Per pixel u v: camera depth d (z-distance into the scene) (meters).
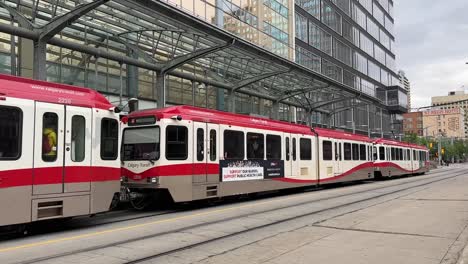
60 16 15.37
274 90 33.00
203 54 20.67
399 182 31.94
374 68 73.88
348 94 37.41
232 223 12.09
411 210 14.71
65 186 10.49
